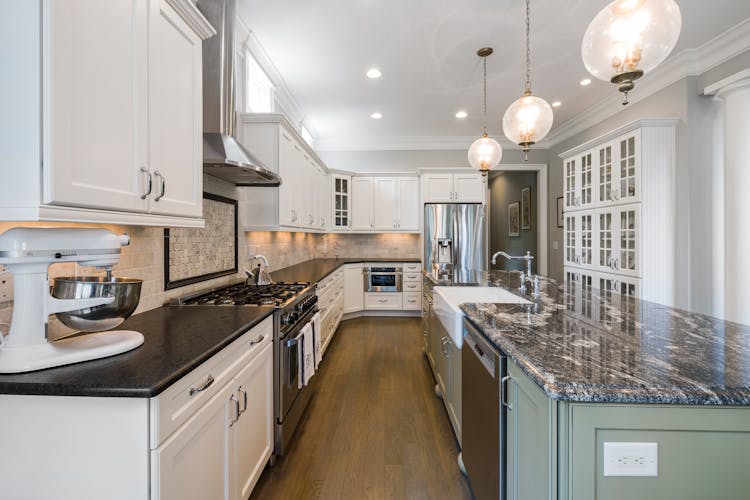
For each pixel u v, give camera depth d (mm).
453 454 2018
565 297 2076
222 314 1695
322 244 5883
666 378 874
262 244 3357
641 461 828
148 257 1751
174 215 1419
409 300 5410
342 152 5793
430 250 5281
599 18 1616
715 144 3213
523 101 2434
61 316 1086
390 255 5941
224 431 1309
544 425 917
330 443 2117
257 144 2805
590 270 3904
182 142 1459
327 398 2711
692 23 2719
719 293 3225
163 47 1321
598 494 836
